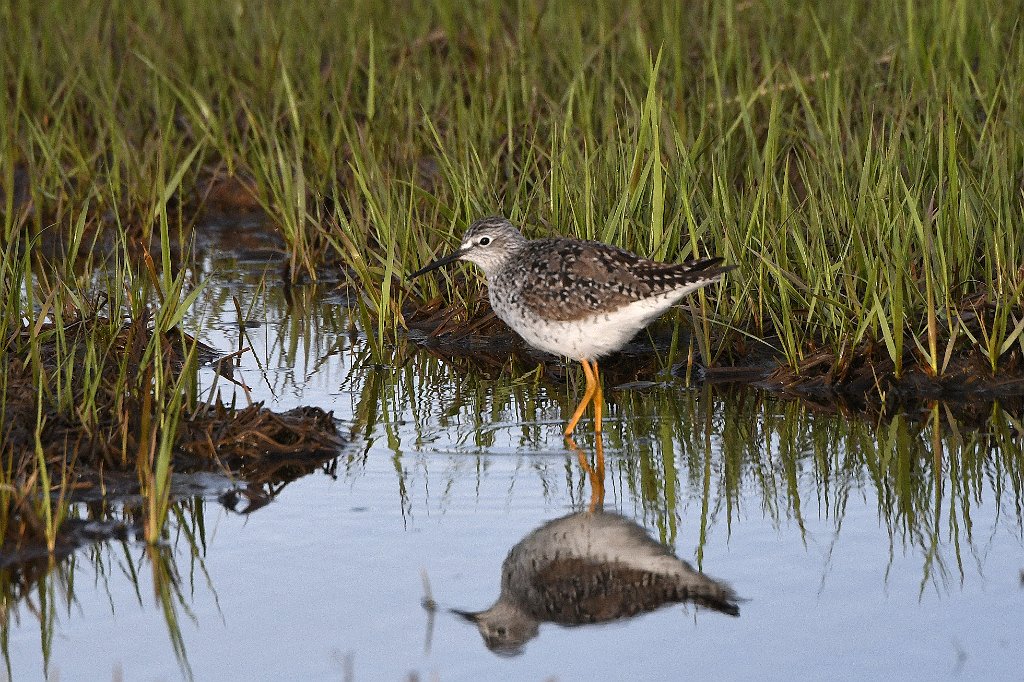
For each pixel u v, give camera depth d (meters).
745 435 12.26
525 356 14.85
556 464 11.67
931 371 13.00
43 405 11.45
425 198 15.84
